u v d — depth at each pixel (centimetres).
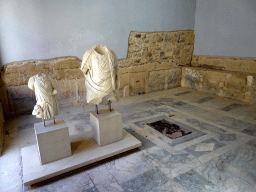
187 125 411
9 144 348
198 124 414
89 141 328
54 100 281
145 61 607
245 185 247
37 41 447
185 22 657
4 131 394
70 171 276
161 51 630
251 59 542
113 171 276
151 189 243
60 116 461
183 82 705
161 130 391
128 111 487
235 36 573
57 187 249
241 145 335
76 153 295
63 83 497
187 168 280
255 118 438
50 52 467
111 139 320
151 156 308
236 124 412
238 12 554
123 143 321
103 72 280
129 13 544
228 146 332
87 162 278
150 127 404
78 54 502
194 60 703
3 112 441
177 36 649
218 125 409
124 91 593
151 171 275
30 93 467
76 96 521
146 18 575
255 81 506
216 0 601
